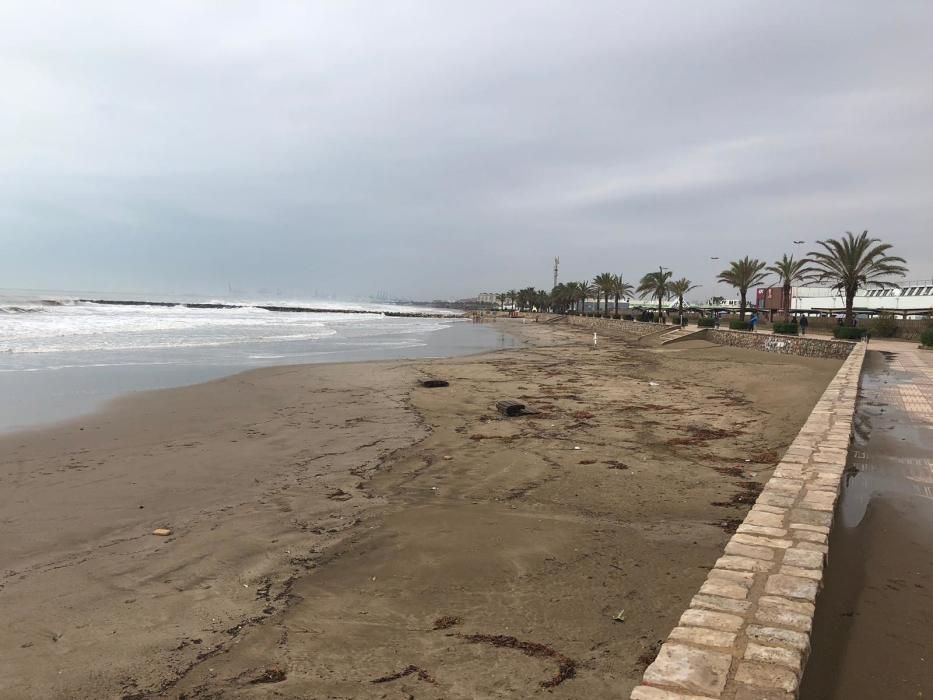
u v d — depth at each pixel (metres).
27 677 4.07
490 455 10.70
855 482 6.74
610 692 3.78
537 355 35.16
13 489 8.54
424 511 7.58
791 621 3.28
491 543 6.44
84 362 24.52
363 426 13.38
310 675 4.07
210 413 14.62
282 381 20.45
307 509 7.71
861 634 3.65
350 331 59.06
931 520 5.57
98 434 12.16
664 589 5.25
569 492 8.43
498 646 4.38
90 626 4.77
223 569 5.88
